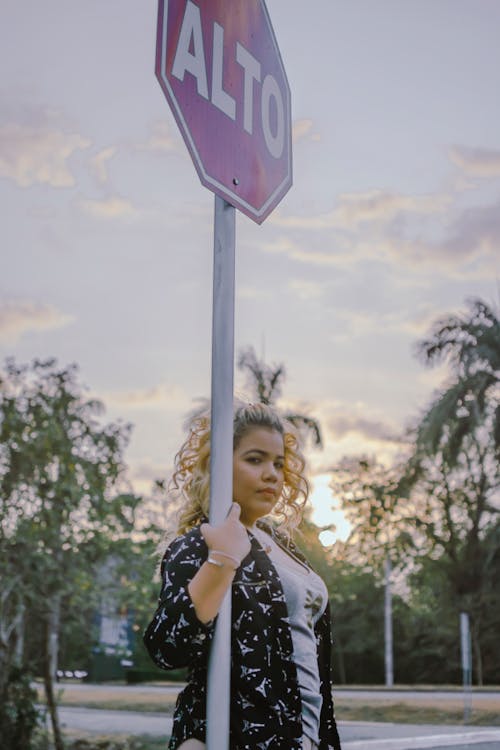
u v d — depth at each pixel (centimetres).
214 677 176
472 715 1822
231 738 190
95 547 1529
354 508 2847
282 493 236
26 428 1477
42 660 1605
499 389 2584
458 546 2867
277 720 191
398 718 1831
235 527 177
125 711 2362
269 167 221
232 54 214
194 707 193
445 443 2652
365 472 2852
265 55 226
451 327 2608
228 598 180
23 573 1490
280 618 199
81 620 1588
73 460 1496
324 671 213
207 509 210
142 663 4122
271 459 207
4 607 1558
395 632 4050
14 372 1495
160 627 177
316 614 213
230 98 212
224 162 206
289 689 195
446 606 2998
